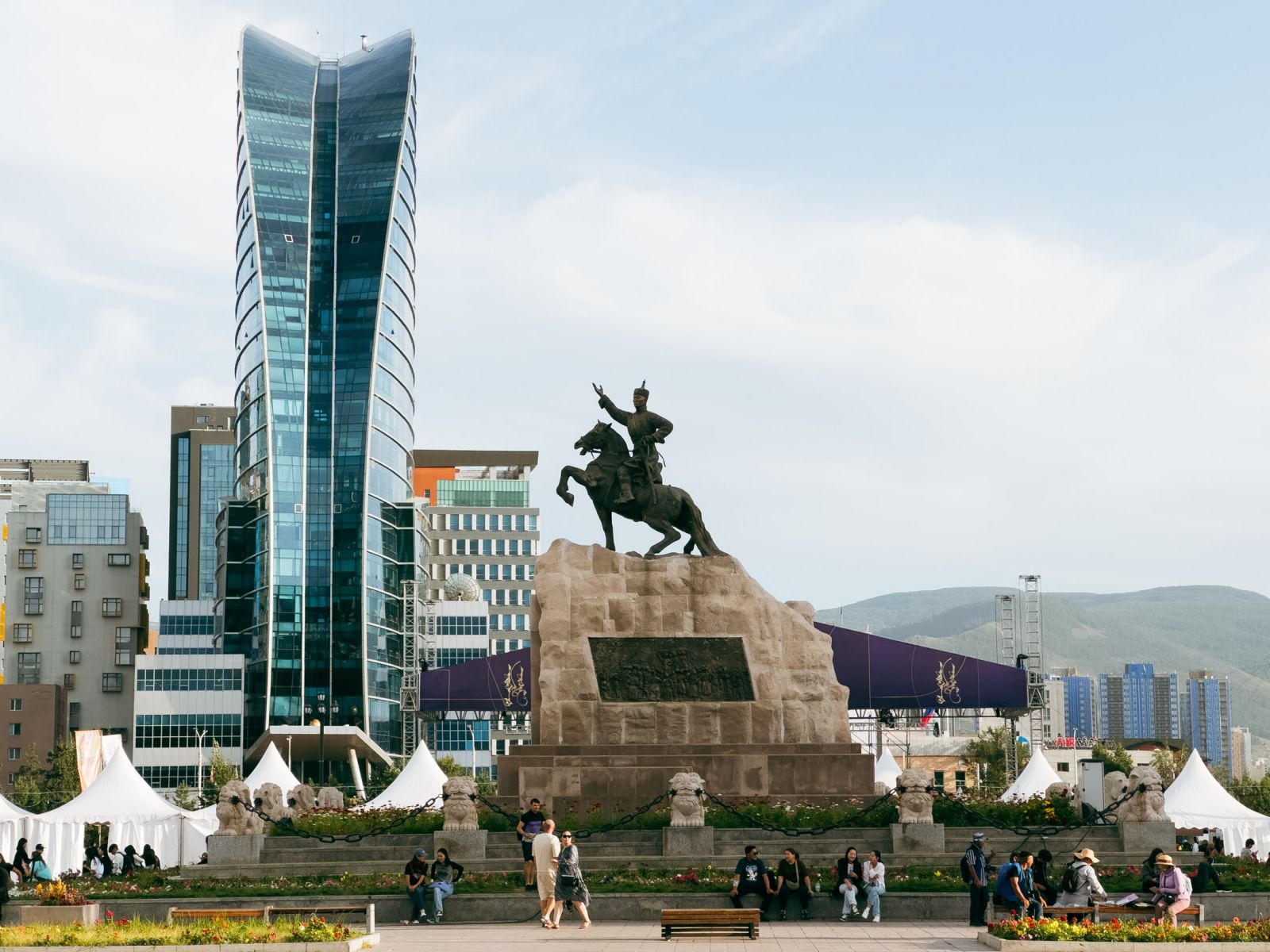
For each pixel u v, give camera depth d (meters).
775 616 47.12
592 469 48.28
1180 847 52.28
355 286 190.88
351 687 181.00
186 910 32.00
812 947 28.95
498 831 42.97
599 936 31.36
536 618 47.62
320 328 189.75
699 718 45.78
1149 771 41.53
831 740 46.25
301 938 28.48
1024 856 32.31
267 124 194.75
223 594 187.00
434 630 194.12
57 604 186.75
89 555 188.00
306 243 191.00
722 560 47.47
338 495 185.50
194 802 127.81
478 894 35.47
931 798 41.25
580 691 45.88
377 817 45.28
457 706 102.81
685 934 31.30
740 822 41.47
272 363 187.12
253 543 186.75
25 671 184.75
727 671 46.34
